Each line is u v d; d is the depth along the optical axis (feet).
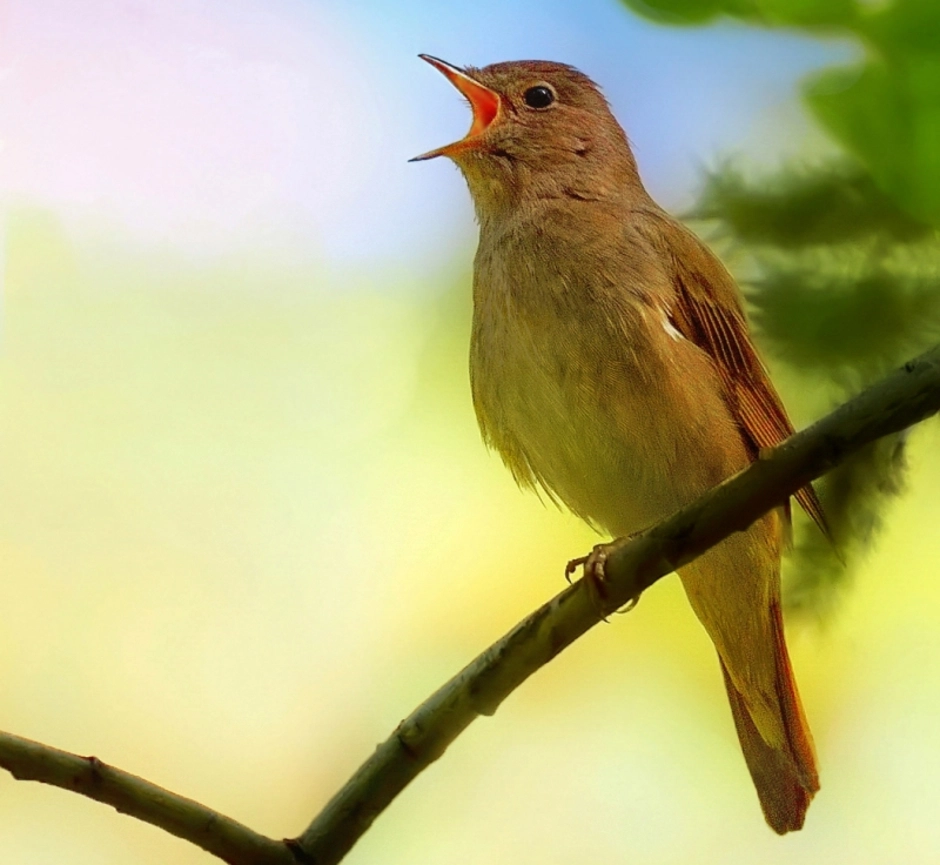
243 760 11.41
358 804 10.80
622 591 10.80
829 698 11.27
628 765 11.35
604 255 11.02
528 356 11.02
